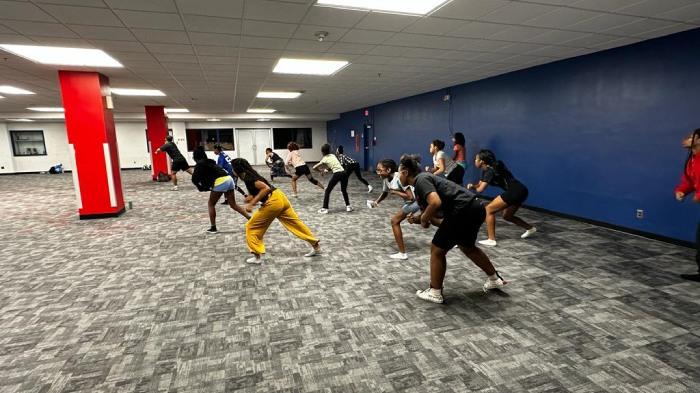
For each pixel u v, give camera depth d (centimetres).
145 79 721
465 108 854
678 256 409
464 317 275
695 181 331
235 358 227
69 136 623
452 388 198
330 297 313
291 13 370
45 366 220
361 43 491
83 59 545
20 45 468
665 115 460
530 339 244
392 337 249
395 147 1219
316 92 993
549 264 385
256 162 2006
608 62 528
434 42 489
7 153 1661
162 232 544
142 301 309
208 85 821
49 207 774
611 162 532
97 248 464
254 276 364
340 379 206
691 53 429
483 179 448
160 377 209
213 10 355
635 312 279
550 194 643
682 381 200
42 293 327
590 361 219
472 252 302
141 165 1847
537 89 653
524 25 416
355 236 510
